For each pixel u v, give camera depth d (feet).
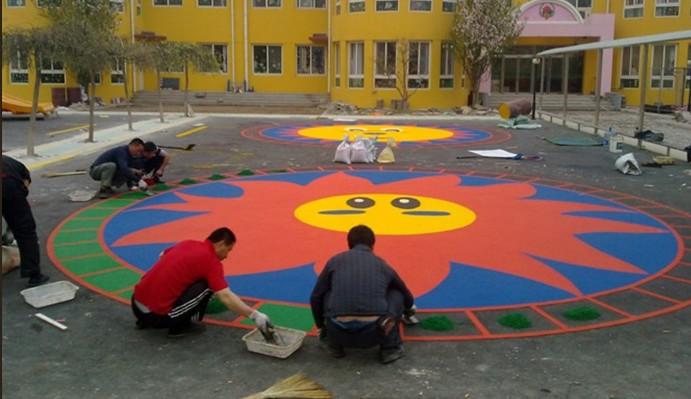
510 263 26.00
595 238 29.86
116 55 62.39
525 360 17.35
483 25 108.27
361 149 51.75
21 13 108.68
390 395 15.51
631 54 119.85
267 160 53.01
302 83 128.67
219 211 34.65
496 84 128.26
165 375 16.49
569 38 124.06
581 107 114.62
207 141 65.46
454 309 21.04
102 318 20.18
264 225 31.78
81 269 24.99
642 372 16.70
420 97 113.91
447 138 71.10
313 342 18.47
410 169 48.98
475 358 17.46
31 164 48.62
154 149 39.11
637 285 23.54
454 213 34.53
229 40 127.34
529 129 81.35
